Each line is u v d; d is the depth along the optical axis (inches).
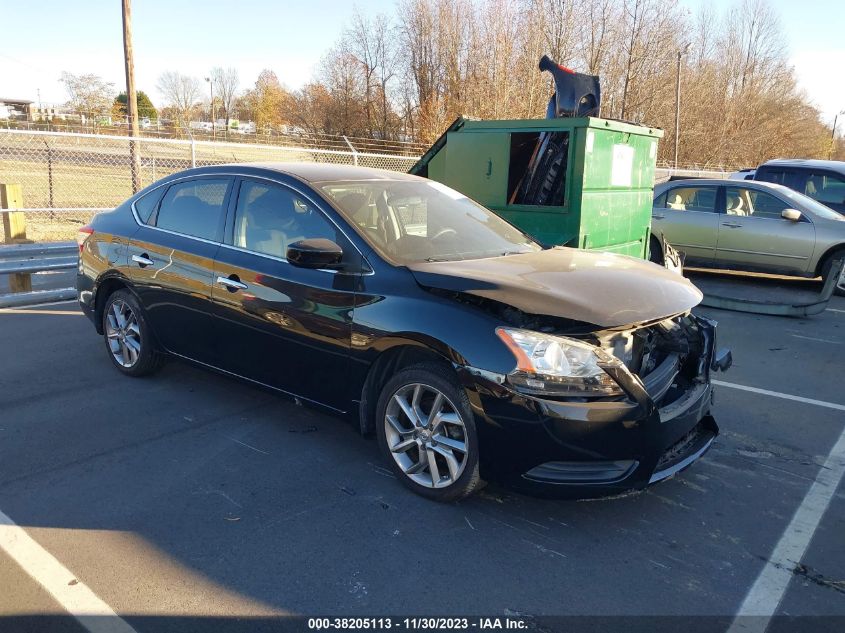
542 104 1419.8
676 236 411.8
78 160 807.7
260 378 169.3
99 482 145.6
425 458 140.3
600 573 118.2
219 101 3034.0
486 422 125.8
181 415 183.0
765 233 384.5
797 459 166.7
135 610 105.8
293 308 155.3
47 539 124.3
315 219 158.6
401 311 137.4
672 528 133.5
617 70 1744.6
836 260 325.4
